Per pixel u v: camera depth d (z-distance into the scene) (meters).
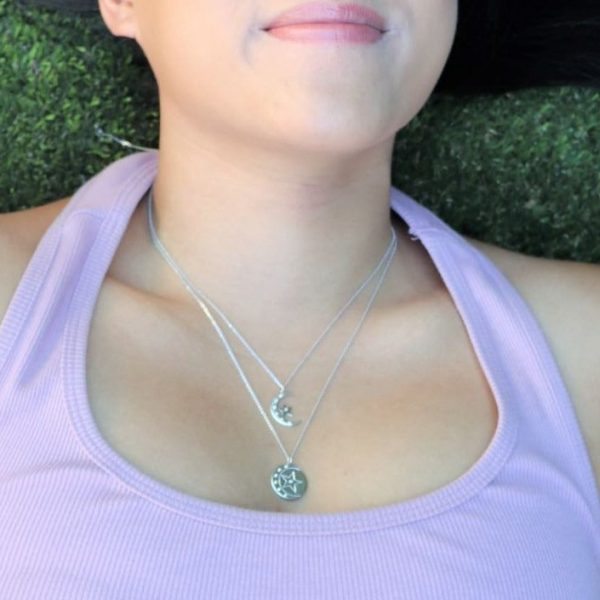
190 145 0.67
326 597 0.58
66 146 0.83
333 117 0.61
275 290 0.68
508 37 0.83
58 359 0.62
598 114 0.85
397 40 0.63
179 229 0.69
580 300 0.72
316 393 0.66
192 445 0.61
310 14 0.60
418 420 0.64
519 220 0.86
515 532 0.62
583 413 0.69
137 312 0.66
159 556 0.58
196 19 0.62
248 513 0.59
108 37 0.82
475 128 0.85
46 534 0.58
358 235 0.69
